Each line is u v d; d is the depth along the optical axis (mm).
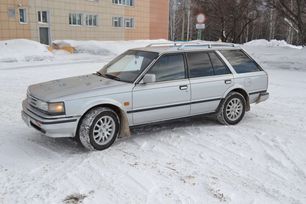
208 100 6121
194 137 5770
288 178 4305
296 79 12758
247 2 24875
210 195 3824
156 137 5754
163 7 44281
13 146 5223
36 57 20531
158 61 5605
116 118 5207
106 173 4324
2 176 4191
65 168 4461
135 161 4723
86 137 4918
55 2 29828
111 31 36531
